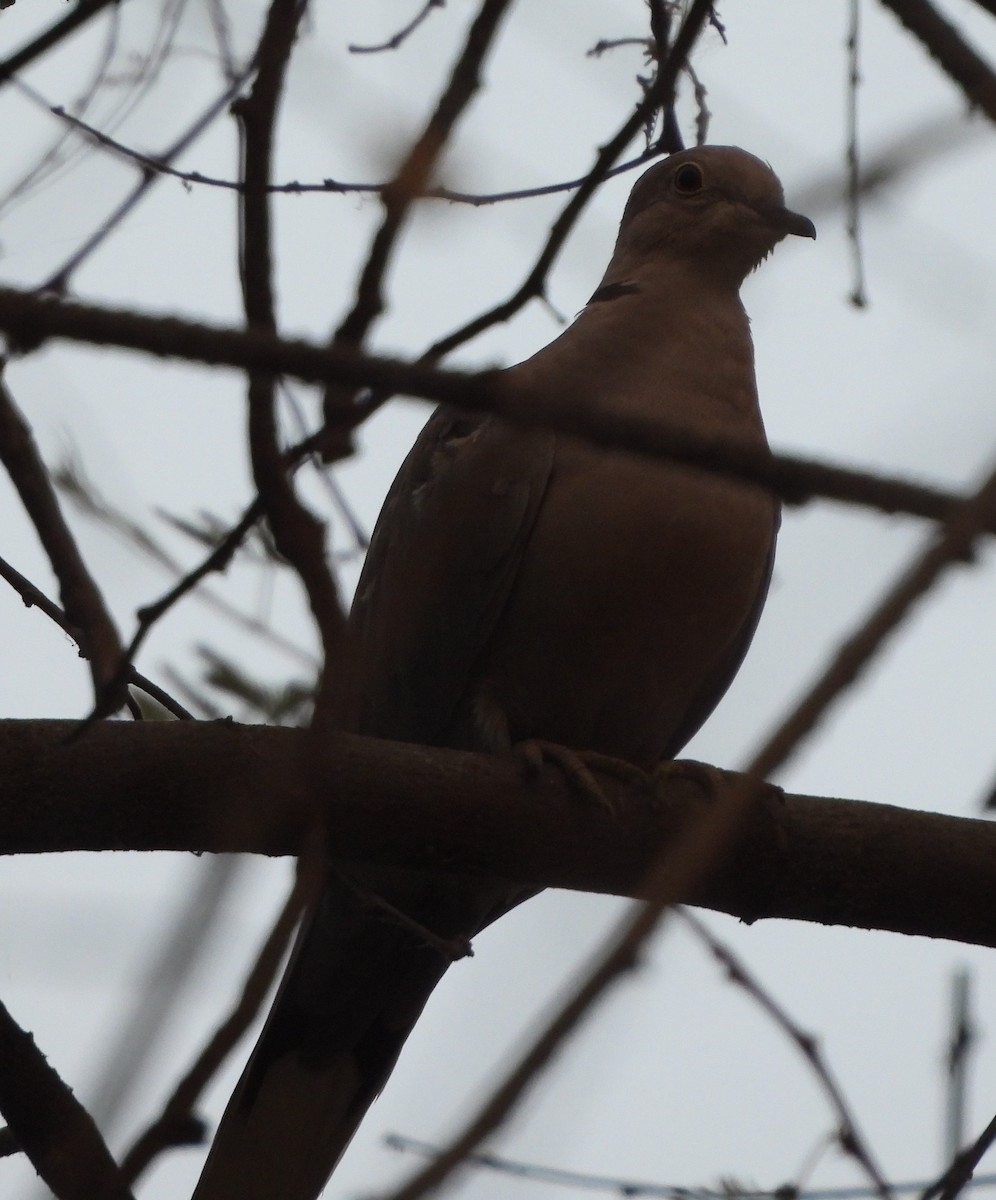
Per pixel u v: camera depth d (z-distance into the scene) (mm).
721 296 9969
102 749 6828
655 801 7633
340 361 3688
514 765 7453
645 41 7590
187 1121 3549
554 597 8875
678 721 9578
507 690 9188
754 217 10031
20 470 6590
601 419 3705
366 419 5125
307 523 4910
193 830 6898
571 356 9305
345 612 4973
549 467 8906
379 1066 8906
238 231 5242
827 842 7301
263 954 3404
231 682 7574
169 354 3635
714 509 8719
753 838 7246
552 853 7500
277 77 5090
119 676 5426
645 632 8906
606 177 6277
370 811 7141
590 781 7504
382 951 8961
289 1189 8562
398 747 7270
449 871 7477
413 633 9242
